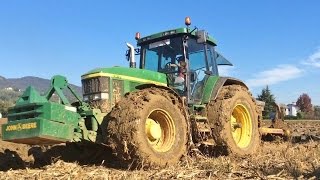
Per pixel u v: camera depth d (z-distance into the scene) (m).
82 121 6.54
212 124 8.08
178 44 8.50
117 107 6.52
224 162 6.71
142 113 6.39
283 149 8.86
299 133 12.16
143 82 7.71
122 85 7.37
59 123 6.12
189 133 7.27
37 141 6.14
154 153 6.45
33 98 6.11
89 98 7.25
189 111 7.96
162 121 6.94
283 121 10.63
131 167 6.39
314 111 52.28
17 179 5.56
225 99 8.30
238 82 9.28
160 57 8.73
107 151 7.43
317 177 5.44
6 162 7.31
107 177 5.39
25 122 5.96
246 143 8.62
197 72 8.62
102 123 6.75
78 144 7.29
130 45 8.94
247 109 8.73
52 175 5.70
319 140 11.11
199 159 7.12
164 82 8.21
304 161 7.10
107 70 7.26
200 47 8.90
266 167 6.28
